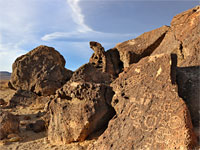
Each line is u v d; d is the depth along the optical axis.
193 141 2.50
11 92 14.81
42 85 12.14
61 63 14.96
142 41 13.95
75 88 4.53
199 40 4.95
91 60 15.69
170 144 2.62
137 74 3.72
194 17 6.17
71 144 4.11
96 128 4.29
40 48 13.58
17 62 13.18
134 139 3.03
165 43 7.39
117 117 3.54
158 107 3.09
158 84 3.29
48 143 4.50
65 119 4.38
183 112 2.74
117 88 3.97
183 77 3.56
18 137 5.00
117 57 15.00
